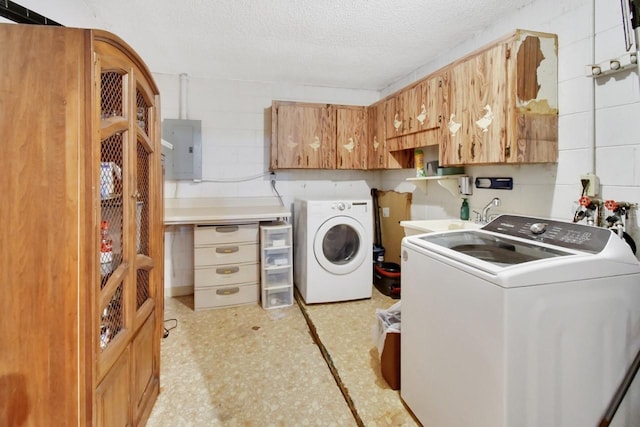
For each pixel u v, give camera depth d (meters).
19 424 0.97
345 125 3.41
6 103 0.94
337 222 3.01
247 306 3.02
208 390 1.82
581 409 1.13
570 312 1.09
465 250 1.47
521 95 1.66
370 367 1.99
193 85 3.28
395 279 3.18
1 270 0.95
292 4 1.98
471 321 1.15
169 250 3.31
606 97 1.54
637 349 1.19
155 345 1.71
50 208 0.96
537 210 1.89
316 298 2.98
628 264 1.17
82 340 0.97
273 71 3.17
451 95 2.12
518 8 2.00
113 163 1.21
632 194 1.45
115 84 1.20
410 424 1.52
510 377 1.02
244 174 3.48
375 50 2.67
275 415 1.64
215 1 1.95
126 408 1.29
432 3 1.96
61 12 1.69
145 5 2.00
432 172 2.85
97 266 1.01
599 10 1.55
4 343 0.96
